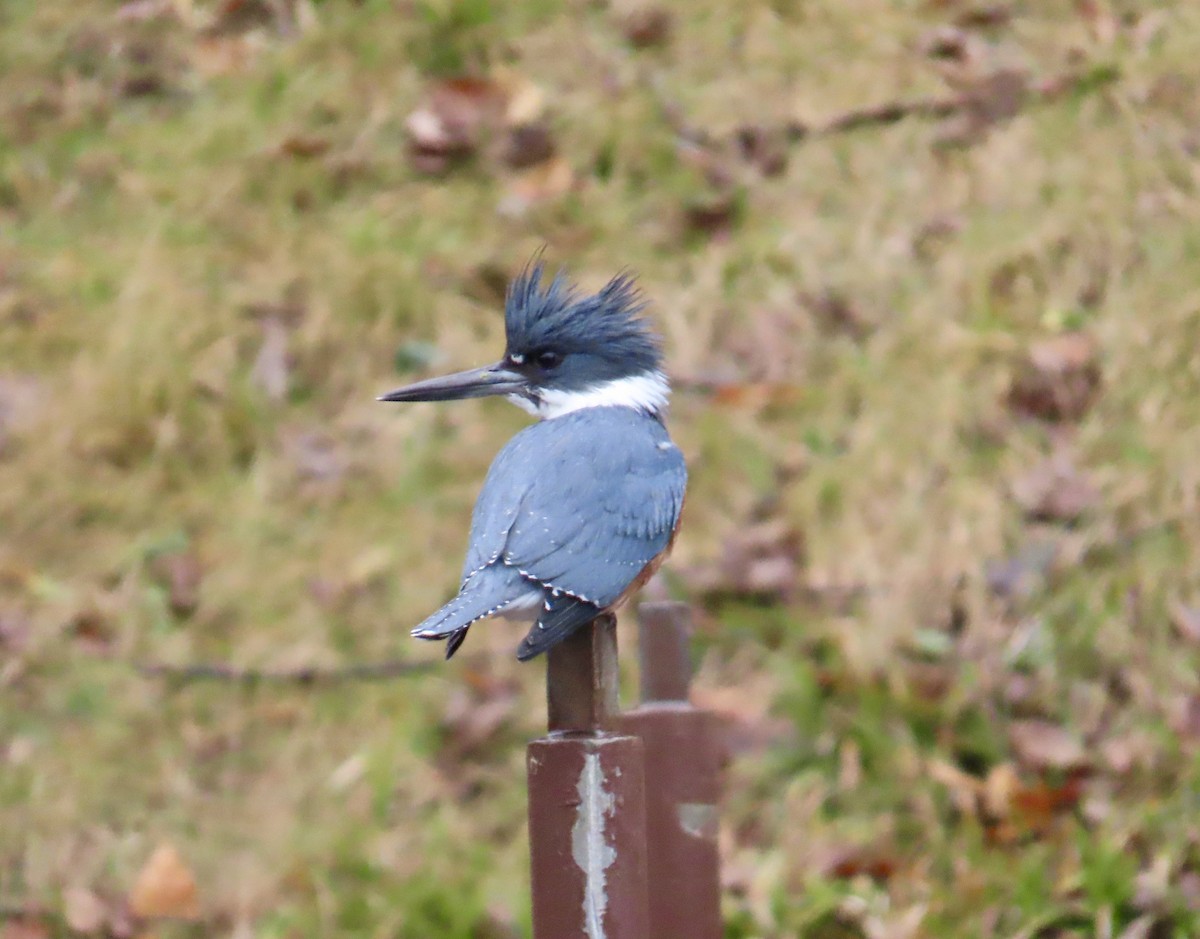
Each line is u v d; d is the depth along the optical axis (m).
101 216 12.20
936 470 10.52
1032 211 11.85
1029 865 9.02
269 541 10.47
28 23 13.46
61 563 10.38
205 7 13.49
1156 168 12.02
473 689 9.76
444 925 8.79
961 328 11.23
